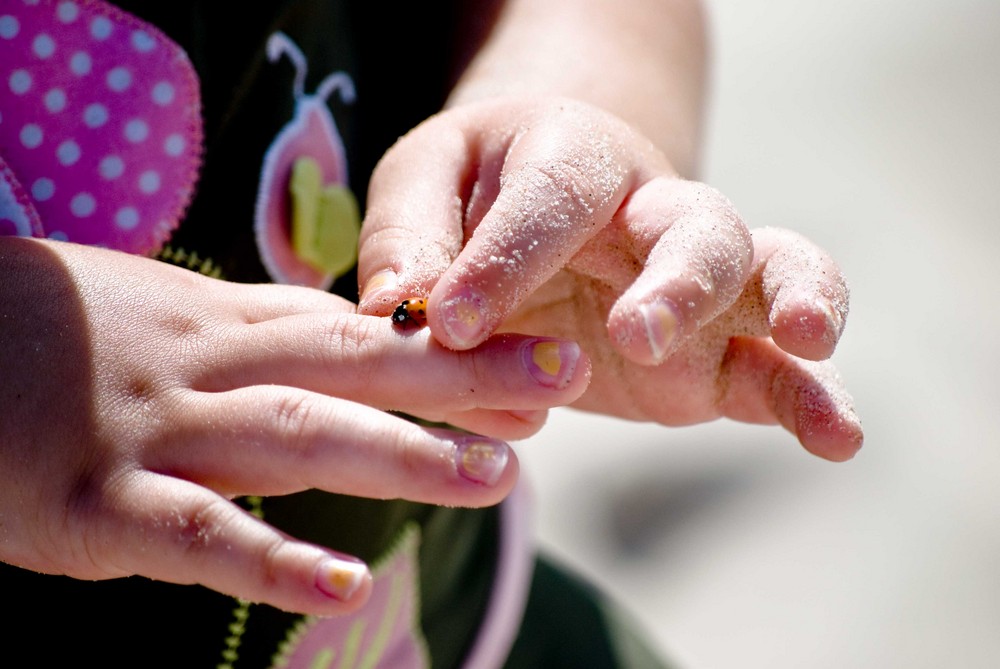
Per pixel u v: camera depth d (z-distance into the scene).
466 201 0.59
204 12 0.59
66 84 0.58
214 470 0.54
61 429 0.54
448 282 0.55
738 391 0.59
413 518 0.64
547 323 0.60
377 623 0.63
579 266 0.58
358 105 0.64
